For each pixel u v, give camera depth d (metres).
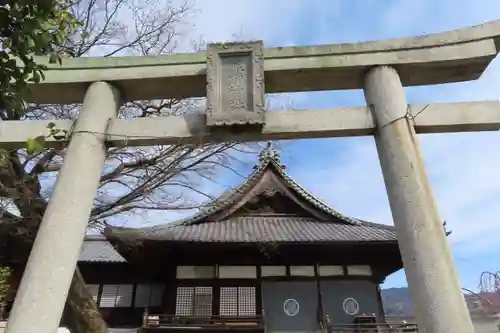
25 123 5.27
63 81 5.58
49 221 4.46
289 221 14.85
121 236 11.23
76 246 4.44
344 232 13.46
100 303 14.11
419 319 4.03
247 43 5.61
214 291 12.70
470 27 5.61
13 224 6.91
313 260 13.05
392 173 4.76
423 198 4.47
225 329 11.60
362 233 13.34
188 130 5.23
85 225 4.62
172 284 12.77
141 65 5.69
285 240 12.19
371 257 13.05
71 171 4.79
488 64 5.52
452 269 4.12
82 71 5.67
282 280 12.87
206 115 5.16
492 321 11.08
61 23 3.67
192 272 12.94
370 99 5.41
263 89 5.28
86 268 14.34
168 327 11.66
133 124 5.27
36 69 3.62
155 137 5.18
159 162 7.83
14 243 9.73
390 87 5.29
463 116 5.11
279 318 12.34
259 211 15.20
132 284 14.51
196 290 12.71
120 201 7.79
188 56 5.73
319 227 14.14
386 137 4.99
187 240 11.87
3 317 10.24
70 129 5.22
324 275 12.97
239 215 15.02
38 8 3.35
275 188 14.91
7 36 3.36
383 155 4.97
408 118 5.07
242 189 14.86
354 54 5.59
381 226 14.43
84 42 8.23
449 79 5.74
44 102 5.87
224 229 13.69
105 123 5.28
